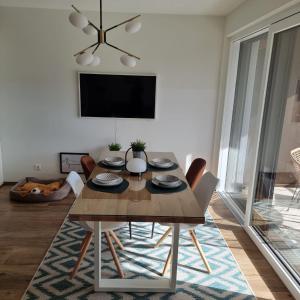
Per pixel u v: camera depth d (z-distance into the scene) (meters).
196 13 3.76
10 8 3.71
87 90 3.98
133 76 3.94
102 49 3.88
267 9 2.58
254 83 3.36
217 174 4.21
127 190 2.18
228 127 4.07
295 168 2.41
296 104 2.38
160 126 4.17
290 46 2.47
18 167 4.27
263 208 2.96
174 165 2.89
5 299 2.05
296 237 2.39
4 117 4.07
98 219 1.76
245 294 2.18
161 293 2.17
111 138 4.19
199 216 1.77
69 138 4.19
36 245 2.74
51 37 3.82
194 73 4.00
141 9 3.63
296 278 2.24
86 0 3.32
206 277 2.36
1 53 3.85
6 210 3.47
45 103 4.05
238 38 3.49
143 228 3.14
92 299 2.08
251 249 2.79
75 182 2.39
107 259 2.56
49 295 2.10
